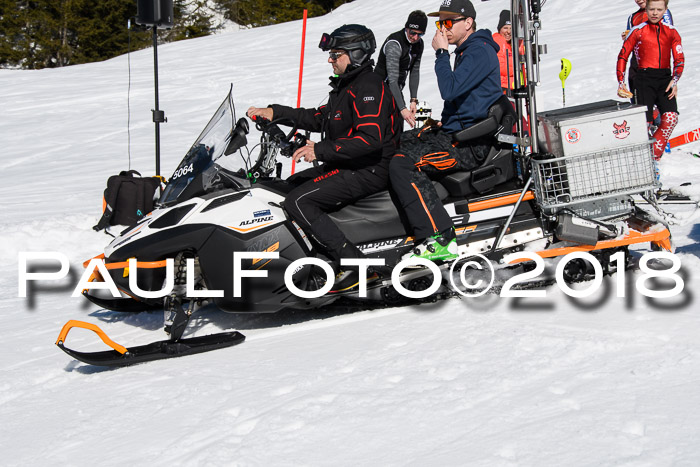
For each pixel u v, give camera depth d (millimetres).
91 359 4477
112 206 7348
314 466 3002
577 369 3709
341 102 5164
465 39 5363
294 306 5199
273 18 58500
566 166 5031
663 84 9188
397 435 3193
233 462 3064
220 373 4254
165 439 3414
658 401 3246
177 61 29438
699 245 5945
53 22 51969
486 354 4020
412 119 8000
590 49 19453
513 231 5359
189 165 5281
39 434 3654
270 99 20359
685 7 23891
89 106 21734
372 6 39406
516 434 3082
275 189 5195
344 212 5250
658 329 4176
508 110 5352
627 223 5430
